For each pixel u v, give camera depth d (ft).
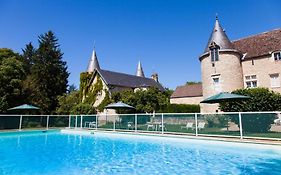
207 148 43.70
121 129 68.28
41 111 120.16
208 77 88.43
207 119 50.29
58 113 116.78
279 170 27.25
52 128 85.30
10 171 28.35
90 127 78.02
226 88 83.97
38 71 147.74
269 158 34.12
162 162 32.99
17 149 46.44
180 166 30.30
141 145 49.88
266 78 85.15
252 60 88.99
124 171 28.07
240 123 44.98
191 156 36.94
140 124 63.57
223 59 85.81
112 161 34.17
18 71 106.73
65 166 31.04
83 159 35.94
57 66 157.89
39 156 38.73
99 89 133.18
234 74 85.51
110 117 72.13
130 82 147.54
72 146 50.11
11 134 71.36
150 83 165.89
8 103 98.43
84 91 140.46
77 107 106.11
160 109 101.50
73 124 84.53
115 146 49.39
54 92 150.82
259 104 51.13
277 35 90.68
